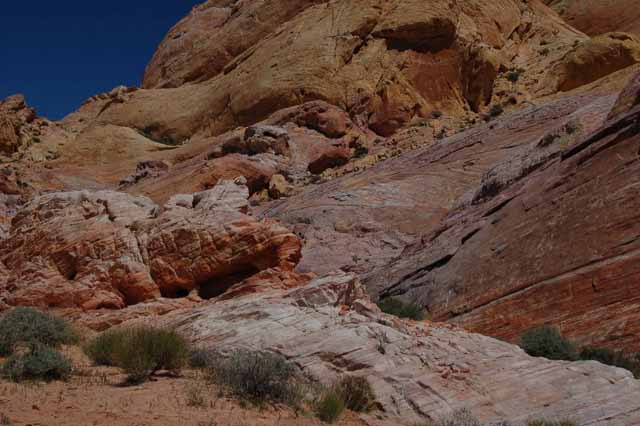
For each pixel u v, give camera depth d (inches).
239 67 3011.8
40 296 745.0
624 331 682.8
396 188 1646.2
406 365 489.1
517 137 1739.7
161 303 706.2
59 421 343.0
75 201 844.0
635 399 459.2
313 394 461.1
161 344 491.8
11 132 3073.3
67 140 3312.0
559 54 2728.8
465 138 1905.8
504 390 470.6
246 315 583.2
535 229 904.3
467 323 850.1
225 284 732.0
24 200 1572.3
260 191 2090.3
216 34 3607.3
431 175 1715.1
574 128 1137.4
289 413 423.8
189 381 464.1
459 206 1261.1
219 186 803.4
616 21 3203.7
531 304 798.5
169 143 2992.1
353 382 470.3
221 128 2834.6
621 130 902.4
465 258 986.1
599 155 909.8
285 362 491.2
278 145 2202.3
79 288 737.0
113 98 3444.9
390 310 908.0
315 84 2554.1
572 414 451.5
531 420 446.9
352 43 2645.2
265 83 2674.7
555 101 1909.4
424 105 2507.4
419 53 2608.3
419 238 1215.6
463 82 2618.1
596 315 722.8
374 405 463.2
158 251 743.7
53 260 784.9
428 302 957.8
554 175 979.3
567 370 486.6
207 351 535.5
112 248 761.0
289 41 2815.0
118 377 472.7
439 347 513.3
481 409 456.4
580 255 795.4
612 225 792.3
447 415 450.3
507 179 1159.6
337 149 2250.2
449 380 476.1
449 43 2637.8
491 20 2876.5
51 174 2564.0
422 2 2664.9
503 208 1040.8
